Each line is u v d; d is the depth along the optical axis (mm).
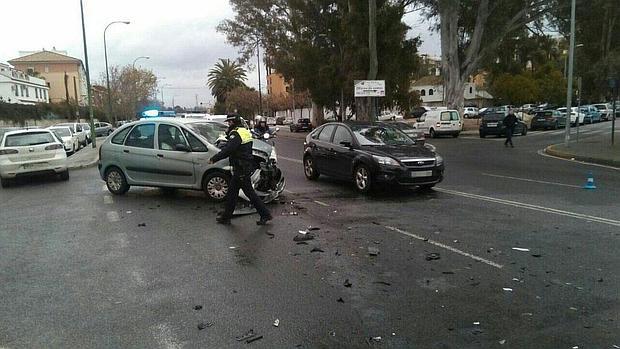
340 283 5113
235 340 3887
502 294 4754
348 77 35031
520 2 34406
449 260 5820
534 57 49156
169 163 10109
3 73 66562
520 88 49219
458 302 4578
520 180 12547
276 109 89500
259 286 5059
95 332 4074
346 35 34781
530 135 32844
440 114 33250
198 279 5297
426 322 4168
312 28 41094
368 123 12172
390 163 10156
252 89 96125
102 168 11055
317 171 12688
